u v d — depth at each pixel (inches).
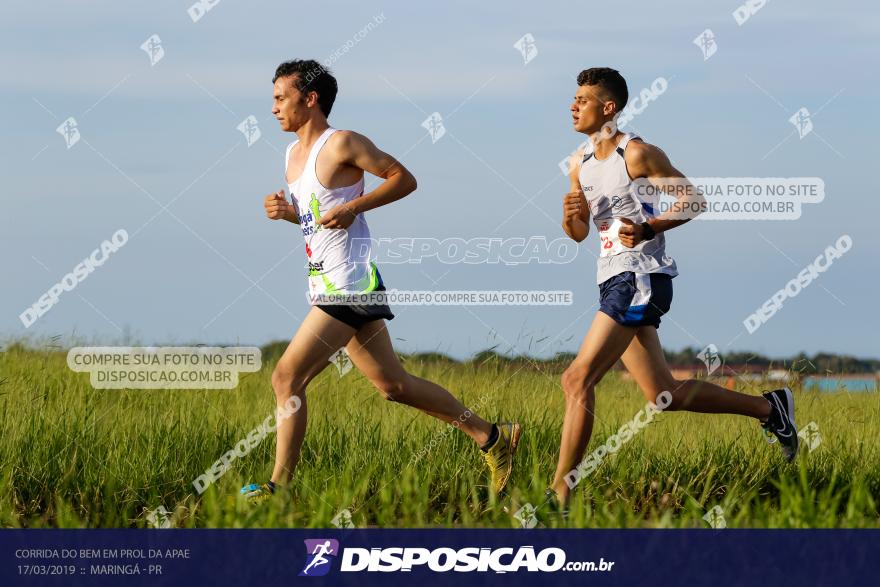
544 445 487.8
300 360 430.0
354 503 423.2
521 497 408.2
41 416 478.6
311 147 438.3
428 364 615.5
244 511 394.9
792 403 474.9
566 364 566.3
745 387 539.8
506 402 533.3
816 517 375.9
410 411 541.3
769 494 456.4
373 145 431.2
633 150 422.0
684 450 489.7
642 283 422.3
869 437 514.6
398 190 426.9
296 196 438.6
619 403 593.9
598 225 439.2
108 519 407.2
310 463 463.5
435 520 420.5
